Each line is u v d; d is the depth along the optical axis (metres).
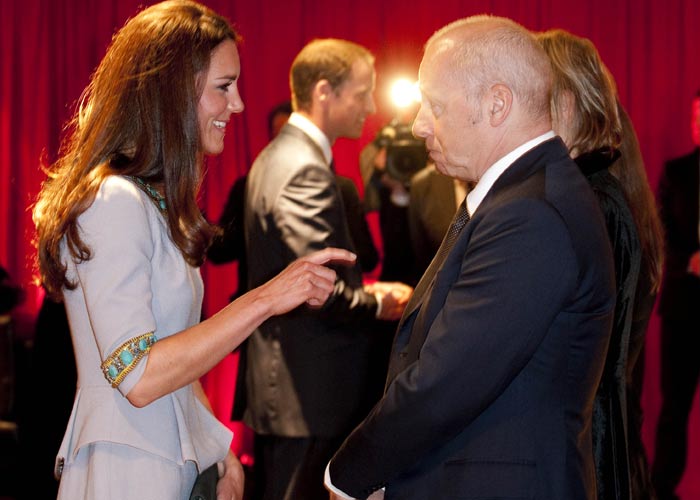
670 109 5.01
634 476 2.45
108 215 1.71
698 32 4.96
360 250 3.87
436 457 1.75
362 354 3.27
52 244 1.74
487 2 5.03
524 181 1.71
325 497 3.24
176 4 1.89
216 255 3.82
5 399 3.99
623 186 2.42
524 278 1.64
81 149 1.82
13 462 3.68
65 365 3.14
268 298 1.76
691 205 4.25
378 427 1.74
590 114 2.24
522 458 1.68
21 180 5.34
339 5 5.16
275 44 5.21
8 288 4.12
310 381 3.20
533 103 1.78
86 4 5.25
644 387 5.11
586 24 5.02
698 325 4.21
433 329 1.71
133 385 1.67
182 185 1.81
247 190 3.31
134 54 1.82
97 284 1.69
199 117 1.85
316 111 3.33
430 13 5.07
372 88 3.44
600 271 1.71
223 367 5.30
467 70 1.78
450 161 1.84
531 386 1.70
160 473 1.77
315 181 3.14
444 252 1.86
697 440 4.94
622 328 2.15
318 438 3.24
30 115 5.32
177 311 1.81
